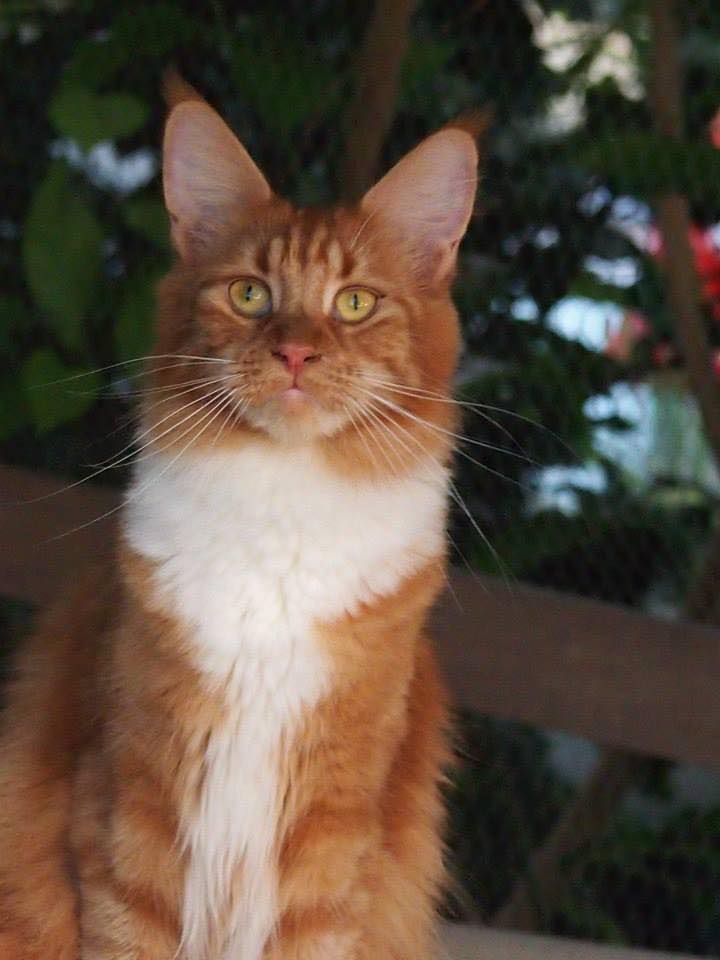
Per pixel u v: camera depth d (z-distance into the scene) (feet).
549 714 14.15
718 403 17.38
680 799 18.28
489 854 16.88
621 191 17.11
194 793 9.70
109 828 9.61
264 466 9.93
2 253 16.92
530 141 17.58
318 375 9.82
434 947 11.87
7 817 10.63
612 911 17.02
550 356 17.33
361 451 10.06
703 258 18.13
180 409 10.23
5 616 14.93
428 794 11.21
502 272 17.19
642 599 17.53
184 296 10.71
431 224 11.03
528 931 16.55
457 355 11.27
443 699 11.78
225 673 9.62
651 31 16.85
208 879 9.84
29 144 17.01
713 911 16.81
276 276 10.39
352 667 9.71
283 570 9.71
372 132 16.35
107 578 10.94
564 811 17.25
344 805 9.75
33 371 15.43
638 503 17.65
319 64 16.94
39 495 14.20
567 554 17.29
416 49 16.84
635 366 18.12
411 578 10.01
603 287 17.84
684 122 17.57
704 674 14.03
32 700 10.98
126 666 9.68
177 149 10.77
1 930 10.48
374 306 10.50
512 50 17.48
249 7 17.11
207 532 9.78
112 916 9.62
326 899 9.78
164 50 16.63
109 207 16.96
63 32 17.10
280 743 9.70
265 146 16.90
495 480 17.08
